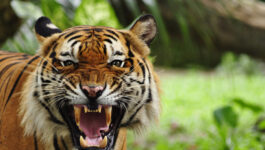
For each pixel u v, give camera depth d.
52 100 6.09
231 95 26.45
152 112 6.59
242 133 13.79
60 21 9.21
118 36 6.22
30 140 6.46
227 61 39.38
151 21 6.57
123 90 6.10
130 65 6.14
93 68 5.92
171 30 14.62
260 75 37.81
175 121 17.80
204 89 29.42
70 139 6.63
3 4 9.98
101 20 8.92
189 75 38.78
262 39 15.50
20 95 6.58
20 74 6.82
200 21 12.53
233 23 14.85
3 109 6.74
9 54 8.23
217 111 12.09
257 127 14.52
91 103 5.98
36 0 10.33
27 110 6.18
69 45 5.98
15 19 10.35
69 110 6.32
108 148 6.45
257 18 15.24
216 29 14.66
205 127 16.42
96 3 8.86
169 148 13.12
